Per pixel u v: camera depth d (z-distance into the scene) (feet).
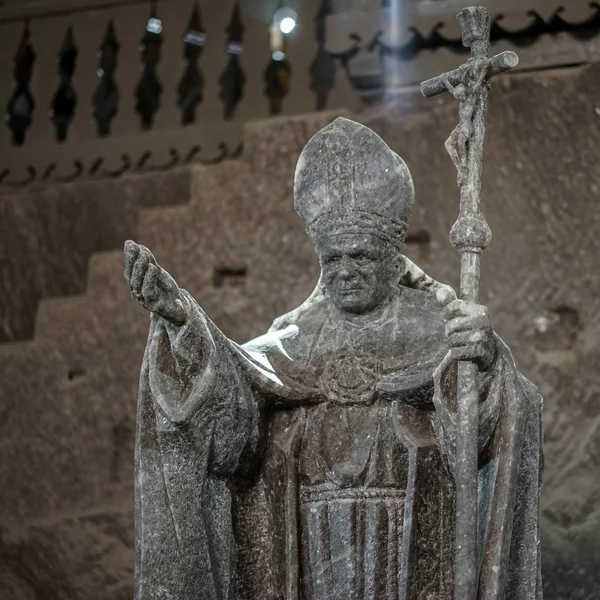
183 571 21.56
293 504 22.15
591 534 28.04
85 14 33.09
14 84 33.22
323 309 23.47
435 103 30.50
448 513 21.86
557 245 29.32
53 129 32.83
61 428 30.91
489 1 30.30
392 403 22.43
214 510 22.24
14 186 32.68
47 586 30.25
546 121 29.89
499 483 21.17
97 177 32.30
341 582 21.74
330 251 22.75
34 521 30.60
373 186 22.75
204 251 30.94
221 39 32.19
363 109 30.86
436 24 30.55
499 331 29.14
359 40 30.91
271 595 22.20
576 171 29.58
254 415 22.48
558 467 28.40
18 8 33.42
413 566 21.57
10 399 31.24
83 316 31.35
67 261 32.01
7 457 31.01
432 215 29.84
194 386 21.77
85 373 31.09
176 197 31.65
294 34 31.58
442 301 22.07
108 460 30.60
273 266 30.50
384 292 23.02
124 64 32.65
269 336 23.47
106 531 30.25
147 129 32.24
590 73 29.89
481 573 20.86
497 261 29.43
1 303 32.07
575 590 27.91
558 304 29.09
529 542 21.56
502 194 29.71
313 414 22.70
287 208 30.71
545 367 28.81
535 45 30.22
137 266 21.40
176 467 21.79
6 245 32.35
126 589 29.89
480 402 21.33
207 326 22.08
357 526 21.91
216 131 31.73
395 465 22.07
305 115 31.12
